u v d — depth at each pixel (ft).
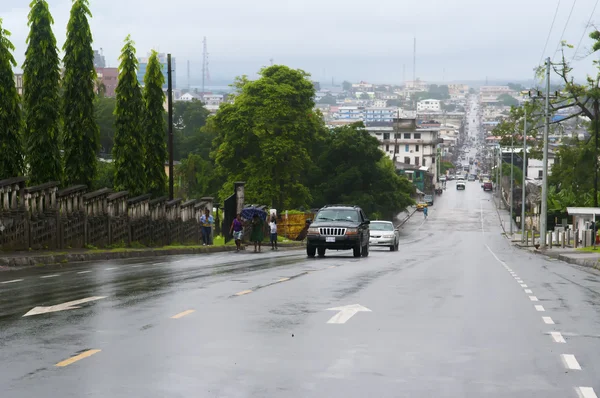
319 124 418.72
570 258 154.51
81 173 140.36
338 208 140.77
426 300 62.75
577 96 311.88
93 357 35.76
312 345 39.99
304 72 352.08
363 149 414.62
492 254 190.60
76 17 140.15
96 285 70.33
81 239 126.31
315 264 109.91
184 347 38.65
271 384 30.81
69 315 49.73
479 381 32.24
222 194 338.34
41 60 127.13
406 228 460.55
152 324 46.16
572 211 269.44
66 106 140.26
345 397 28.91
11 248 106.32
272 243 190.90
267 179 332.80
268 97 334.03
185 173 414.21
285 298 61.36
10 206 106.73
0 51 114.62
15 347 38.17
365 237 142.72
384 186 425.28
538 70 310.86
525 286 80.38
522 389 30.94
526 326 49.06
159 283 73.00
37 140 127.03
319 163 419.95
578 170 329.72
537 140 385.29
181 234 175.32
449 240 359.87
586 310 58.80
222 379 31.53
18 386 29.84
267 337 42.22
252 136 337.72
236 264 107.65
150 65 168.76
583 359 37.81
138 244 148.15
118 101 156.76
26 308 53.11
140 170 157.48
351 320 49.62
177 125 637.71
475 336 44.29
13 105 115.65
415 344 40.98
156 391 29.30
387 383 31.42
